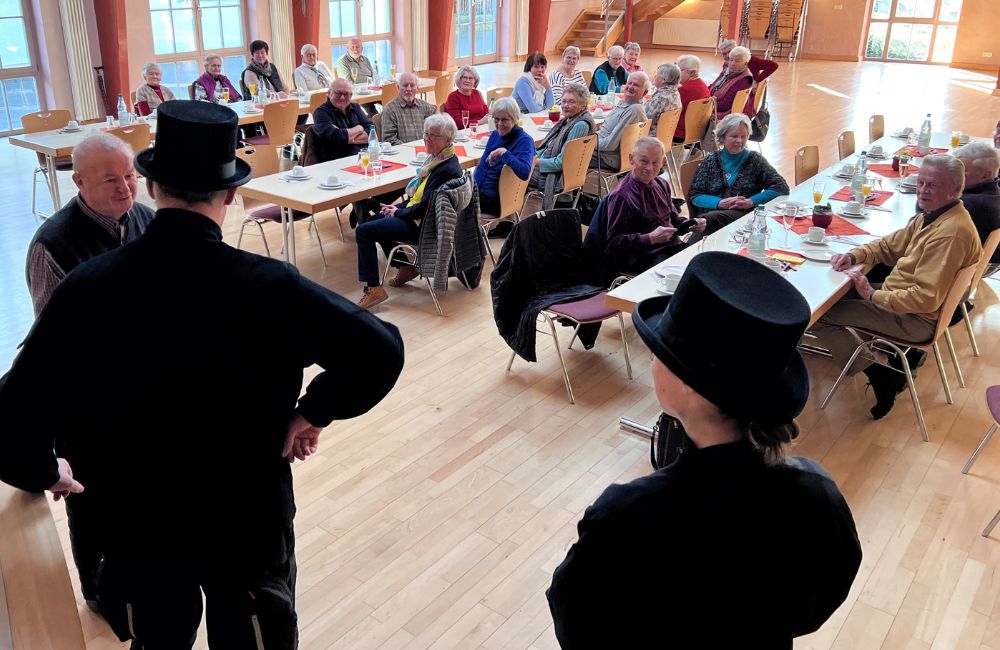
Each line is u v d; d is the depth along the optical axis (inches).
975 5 633.6
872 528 127.5
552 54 690.8
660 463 132.0
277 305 59.2
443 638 104.3
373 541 121.6
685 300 47.9
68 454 69.5
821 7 687.1
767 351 45.3
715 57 687.1
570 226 171.8
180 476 60.3
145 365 57.7
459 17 593.9
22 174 308.7
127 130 251.4
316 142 254.2
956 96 517.7
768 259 154.9
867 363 157.4
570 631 51.1
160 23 409.4
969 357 183.9
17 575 58.4
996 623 108.9
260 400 60.7
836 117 442.9
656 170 176.4
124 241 97.5
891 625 108.2
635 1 716.0
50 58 372.2
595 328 176.4
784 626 49.6
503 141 222.7
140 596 64.8
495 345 185.5
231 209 275.7
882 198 199.8
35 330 58.9
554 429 152.6
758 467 47.0
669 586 47.3
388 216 207.2
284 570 67.7
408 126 275.4
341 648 102.3
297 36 468.1
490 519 127.1
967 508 132.7
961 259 140.1
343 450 144.4
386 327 63.5
